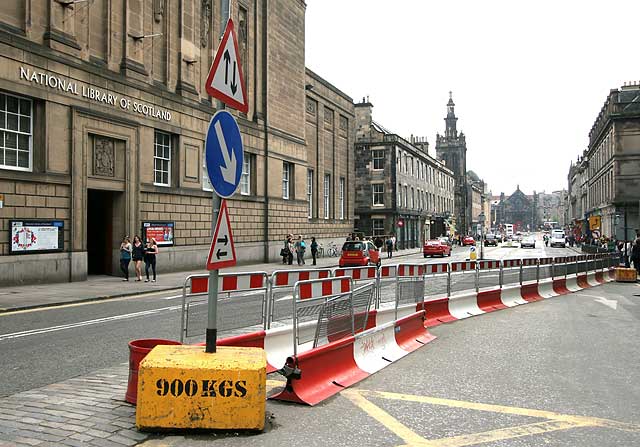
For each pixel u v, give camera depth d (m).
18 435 4.42
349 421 5.09
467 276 13.37
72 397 5.53
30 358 7.61
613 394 6.15
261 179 32.75
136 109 21.97
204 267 26.16
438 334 10.21
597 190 70.12
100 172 20.41
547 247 78.06
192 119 25.70
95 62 20.23
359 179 59.62
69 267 18.72
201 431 4.62
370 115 60.25
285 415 5.24
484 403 5.75
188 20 25.62
